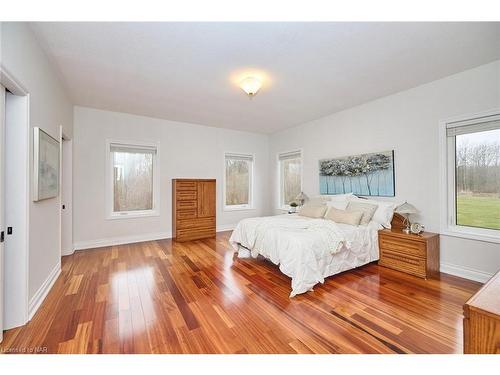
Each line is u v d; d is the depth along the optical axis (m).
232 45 2.20
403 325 1.81
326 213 3.74
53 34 2.01
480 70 2.59
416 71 2.72
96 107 4.01
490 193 2.62
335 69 2.67
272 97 3.54
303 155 5.09
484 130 2.59
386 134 3.51
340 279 2.71
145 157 4.66
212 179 4.89
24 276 1.82
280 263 2.61
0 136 1.61
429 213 3.03
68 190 3.64
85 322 1.85
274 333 1.72
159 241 4.52
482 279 2.59
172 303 2.15
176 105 3.92
